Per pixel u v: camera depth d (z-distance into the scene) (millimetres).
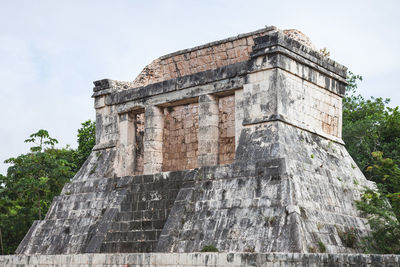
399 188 24344
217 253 18562
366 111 44062
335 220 21828
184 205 22375
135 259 20438
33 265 24000
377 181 35469
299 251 18672
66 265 22656
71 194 27438
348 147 37844
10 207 39000
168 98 26641
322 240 20172
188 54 28766
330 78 26125
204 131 25203
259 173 21531
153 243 22969
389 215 23016
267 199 20641
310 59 24812
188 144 30188
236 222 20719
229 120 28781
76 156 44281
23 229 37625
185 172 23781
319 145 24562
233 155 28344
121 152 28016
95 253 22562
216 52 27938
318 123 25156
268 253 17766
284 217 19844
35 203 38188
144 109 27781
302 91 24422
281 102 23188
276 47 23219
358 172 25906
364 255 16531
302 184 21516
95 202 26078
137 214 24109
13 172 36656
